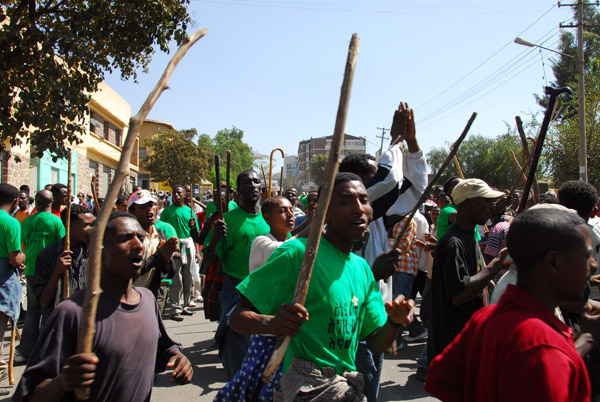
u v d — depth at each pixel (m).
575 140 22.95
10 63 8.36
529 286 1.77
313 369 2.23
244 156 80.00
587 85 23.02
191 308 9.05
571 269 1.70
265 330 2.13
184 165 33.00
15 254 5.04
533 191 5.07
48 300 4.16
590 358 2.99
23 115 8.48
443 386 2.02
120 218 2.29
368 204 2.41
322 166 73.50
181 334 7.10
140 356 2.24
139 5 9.05
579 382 1.61
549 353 1.56
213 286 5.58
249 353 2.83
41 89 8.63
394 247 3.02
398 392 4.82
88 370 1.79
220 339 4.54
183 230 8.23
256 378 2.73
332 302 2.28
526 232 1.76
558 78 39.19
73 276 4.33
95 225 1.80
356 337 2.40
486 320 1.85
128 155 1.79
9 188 5.39
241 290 2.31
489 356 1.70
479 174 40.66
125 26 9.23
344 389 2.21
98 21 9.13
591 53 38.12
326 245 2.40
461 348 1.97
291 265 2.34
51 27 9.30
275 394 2.31
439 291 3.74
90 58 8.62
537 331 1.61
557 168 23.81
